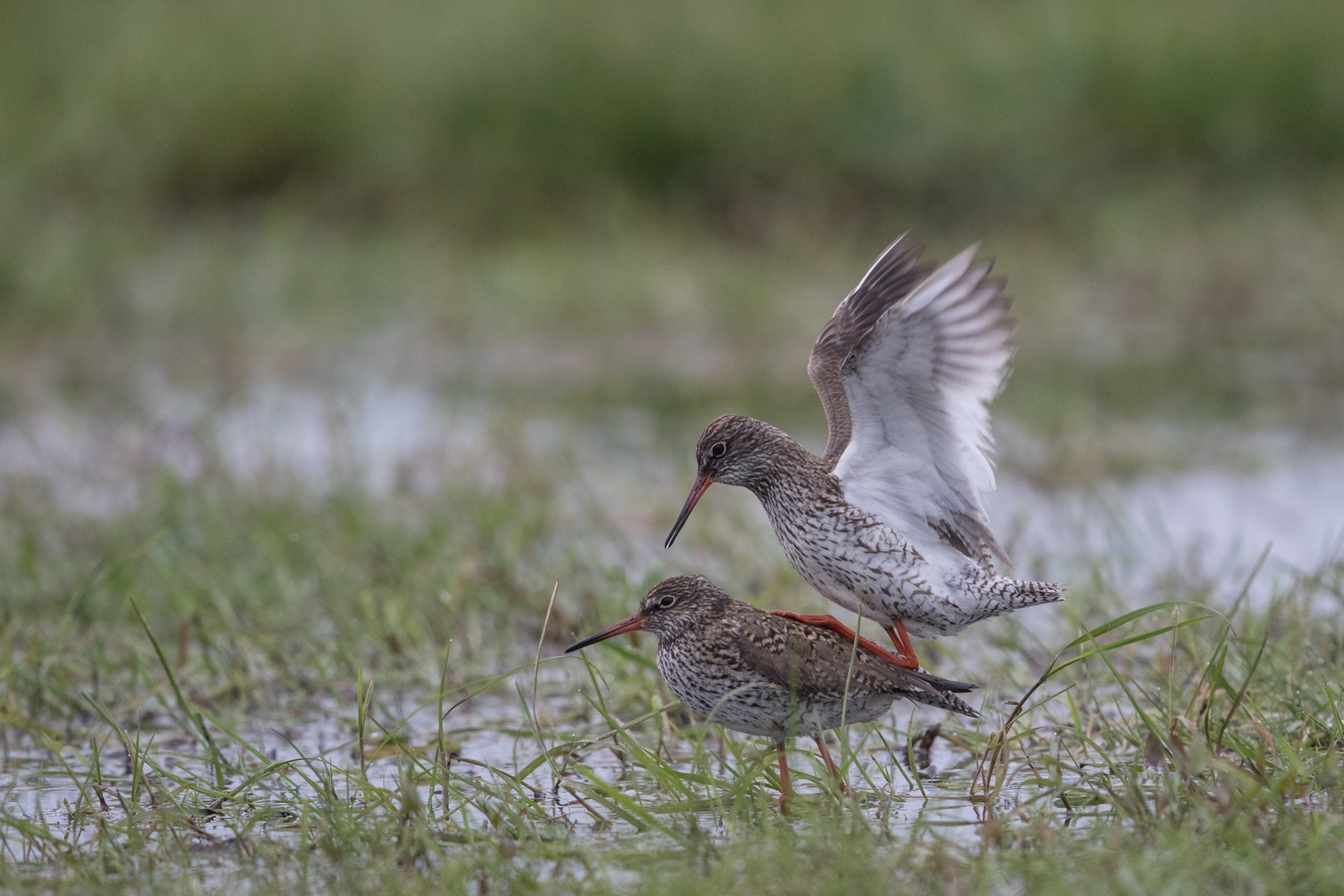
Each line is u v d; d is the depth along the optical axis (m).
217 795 8.17
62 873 7.33
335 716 9.90
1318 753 7.64
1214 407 17.17
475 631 10.93
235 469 14.89
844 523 8.86
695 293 20.95
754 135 23.64
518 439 14.91
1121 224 22.53
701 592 8.60
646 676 9.82
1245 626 9.95
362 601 10.99
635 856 7.13
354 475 14.20
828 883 6.60
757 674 8.28
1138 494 14.34
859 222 22.97
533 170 23.78
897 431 8.90
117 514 13.65
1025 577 12.01
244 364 19.25
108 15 26.47
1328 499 14.05
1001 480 15.01
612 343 20.36
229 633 10.75
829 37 24.70
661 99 23.78
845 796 7.71
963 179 23.33
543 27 24.84
